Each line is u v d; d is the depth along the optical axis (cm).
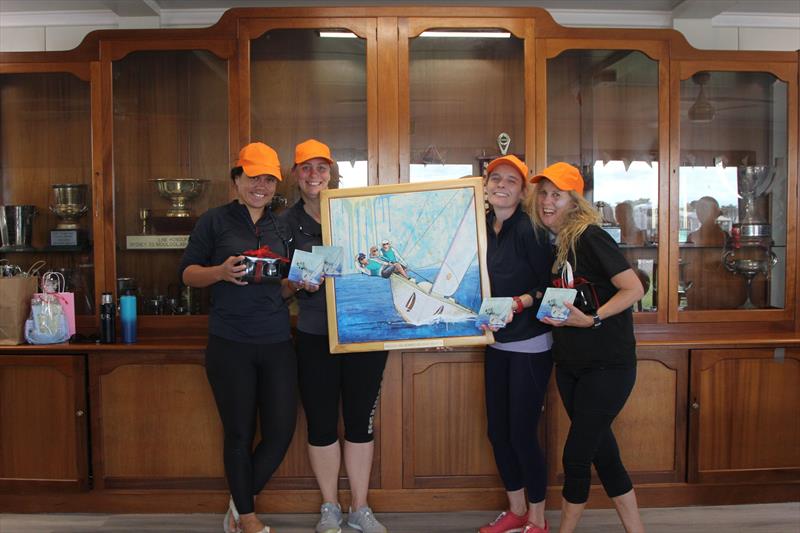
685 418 258
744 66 276
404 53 264
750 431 260
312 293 226
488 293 220
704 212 286
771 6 318
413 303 222
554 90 274
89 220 278
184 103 271
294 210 235
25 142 281
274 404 217
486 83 271
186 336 270
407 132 265
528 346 215
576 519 194
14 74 276
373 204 223
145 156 274
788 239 281
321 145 225
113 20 318
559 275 201
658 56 273
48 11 316
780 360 260
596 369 191
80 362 250
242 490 213
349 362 231
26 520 250
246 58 265
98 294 272
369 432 238
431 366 255
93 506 255
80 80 273
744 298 288
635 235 281
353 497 241
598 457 201
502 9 265
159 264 276
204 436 253
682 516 252
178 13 317
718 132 283
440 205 223
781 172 283
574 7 319
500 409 225
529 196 221
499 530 231
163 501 254
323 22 262
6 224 279
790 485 264
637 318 276
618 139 278
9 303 253
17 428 252
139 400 252
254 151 211
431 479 257
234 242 213
